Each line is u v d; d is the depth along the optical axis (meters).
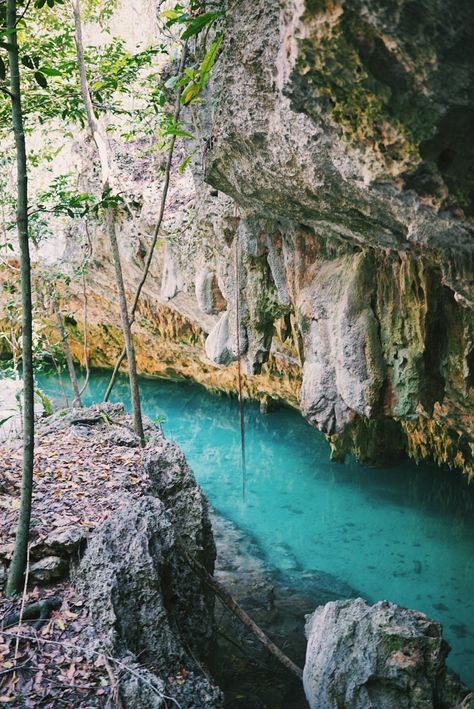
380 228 4.50
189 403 16.23
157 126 9.86
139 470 6.29
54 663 4.02
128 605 4.51
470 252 4.09
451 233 3.55
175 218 9.94
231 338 7.44
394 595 8.39
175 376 16.67
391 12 2.35
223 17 4.16
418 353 5.68
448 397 8.33
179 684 4.27
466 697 4.64
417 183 3.18
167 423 15.05
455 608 8.10
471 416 8.52
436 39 2.39
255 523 10.45
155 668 4.36
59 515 5.32
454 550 9.45
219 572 8.68
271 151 4.21
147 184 10.65
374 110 2.85
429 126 2.80
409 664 4.79
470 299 4.39
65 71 7.59
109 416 7.82
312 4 2.53
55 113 8.22
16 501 5.57
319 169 3.95
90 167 11.03
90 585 4.56
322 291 5.96
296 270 6.18
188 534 6.20
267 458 13.02
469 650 7.31
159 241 10.61
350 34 2.55
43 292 11.49
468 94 2.61
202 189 7.93
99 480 6.04
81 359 18.00
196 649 5.22
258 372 7.42
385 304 5.71
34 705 3.71
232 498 11.37
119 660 4.07
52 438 7.05
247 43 3.76
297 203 4.85
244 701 5.84
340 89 2.88
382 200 3.79
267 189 4.87
